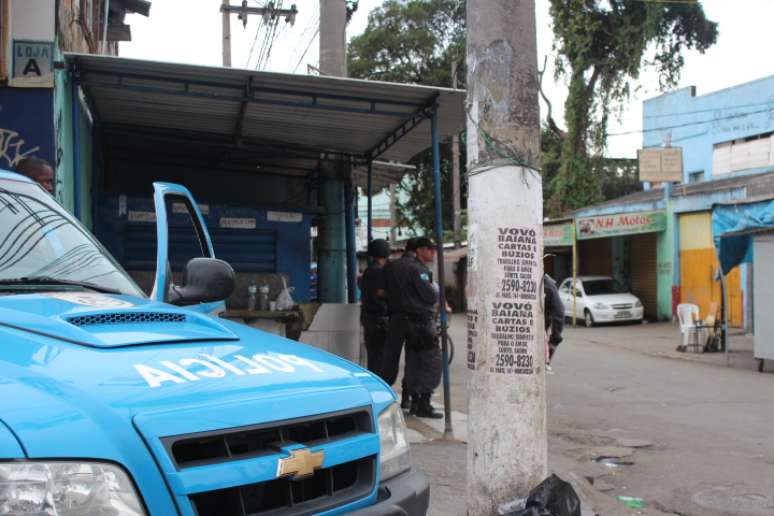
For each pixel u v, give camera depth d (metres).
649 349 16.23
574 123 26.58
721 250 13.79
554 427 7.93
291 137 9.27
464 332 20.69
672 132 24.58
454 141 27.42
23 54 6.02
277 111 7.91
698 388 10.67
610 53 25.98
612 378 11.67
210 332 2.66
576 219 22.66
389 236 38.38
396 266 7.79
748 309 19.42
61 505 1.77
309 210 9.89
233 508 2.03
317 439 2.31
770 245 12.36
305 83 6.81
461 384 10.79
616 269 25.92
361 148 9.88
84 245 3.39
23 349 2.16
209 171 11.53
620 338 18.67
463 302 32.25
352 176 11.71
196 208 4.47
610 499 5.42
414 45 26.94
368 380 2.70
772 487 5.78
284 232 9.74
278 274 9.34
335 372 2.59
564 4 25.95
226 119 8.42
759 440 7.35
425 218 30.42
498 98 4.19
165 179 11.20
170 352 2.35
